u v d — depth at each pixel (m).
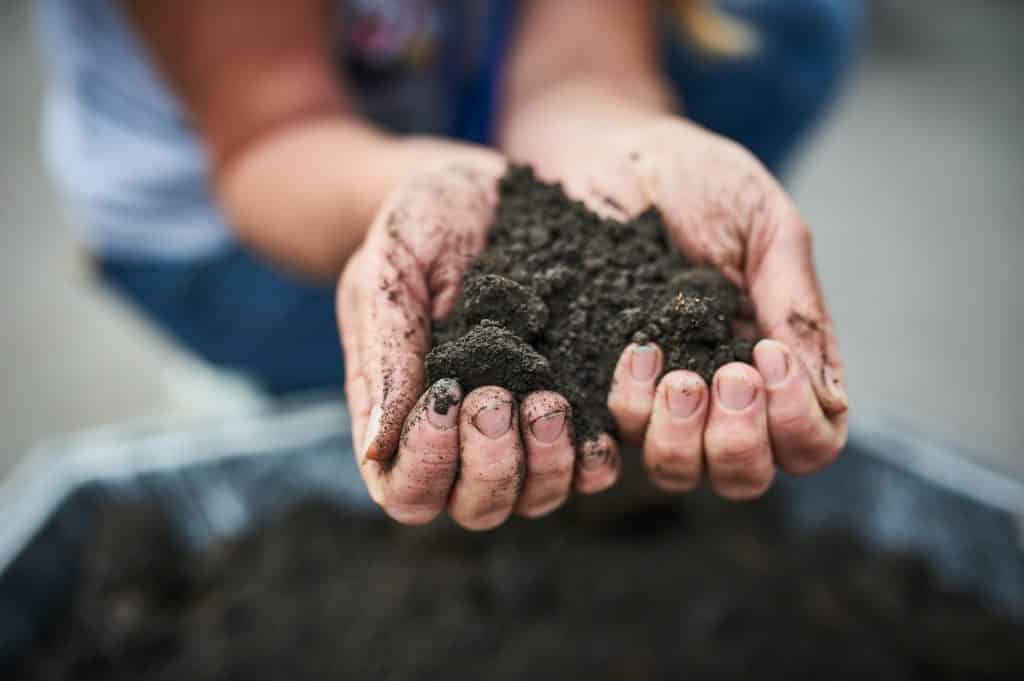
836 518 0.65
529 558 0.60
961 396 1.00
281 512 0.65
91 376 1.08
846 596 0.58
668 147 0.43
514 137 0.56
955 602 0.59
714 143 0.42
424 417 0.34
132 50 0.65
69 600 0.60
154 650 0.57
